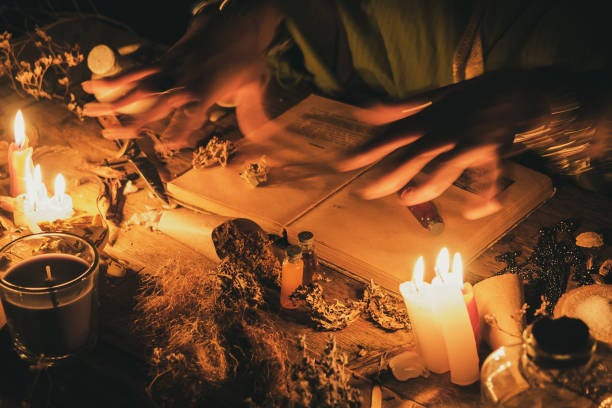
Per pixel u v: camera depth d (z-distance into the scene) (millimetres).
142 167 1650
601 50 1739
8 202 1536
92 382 1173
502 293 1204
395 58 2078
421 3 1982
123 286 1372
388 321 1255
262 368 1136
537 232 1460
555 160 1617
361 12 2104
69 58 1837
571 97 1540
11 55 2029
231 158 1665
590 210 1514
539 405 891
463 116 1451
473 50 1853
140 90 1672
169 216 1485
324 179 1579
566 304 1151
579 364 809
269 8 1896
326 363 1047
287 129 1763
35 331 1153
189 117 1748
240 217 1506
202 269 1334
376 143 1446
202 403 1119
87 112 1671
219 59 1779
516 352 963
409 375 1157
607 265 1318
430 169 1524
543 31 1806
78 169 1691
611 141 1565
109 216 1537
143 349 1230
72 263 1197
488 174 1553
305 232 1314
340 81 2164
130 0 3508
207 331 1204
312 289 1273
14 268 1179
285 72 2207
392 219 1452
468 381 1137
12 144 1537
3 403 1149
